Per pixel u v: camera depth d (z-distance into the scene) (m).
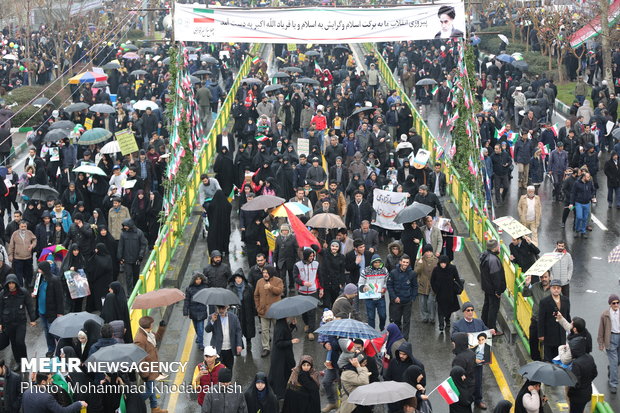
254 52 65.69
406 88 53.03
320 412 18.20
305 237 24.05
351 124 40.12
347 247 24.58
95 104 43.84
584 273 27.95
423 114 49.38
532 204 28.45
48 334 22.30
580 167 33.88
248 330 22.00
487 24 74.00
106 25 66.25
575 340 17.80
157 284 25.03
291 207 25.98
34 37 65.12
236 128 42.00
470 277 27.08
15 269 26.19
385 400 15.15
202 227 31.81
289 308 19.09
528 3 68.31
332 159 35.28
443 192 33.19
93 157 35.59
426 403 16.78
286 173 32.00
